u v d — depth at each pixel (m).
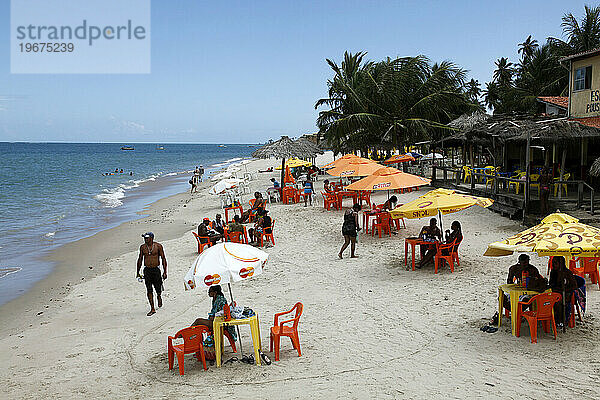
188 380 7.25
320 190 31.17
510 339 7.80
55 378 7.72
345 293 11.06
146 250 10.73
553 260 8.08
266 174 57.59
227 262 7.66
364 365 7.31
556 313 7.96
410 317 9.22
